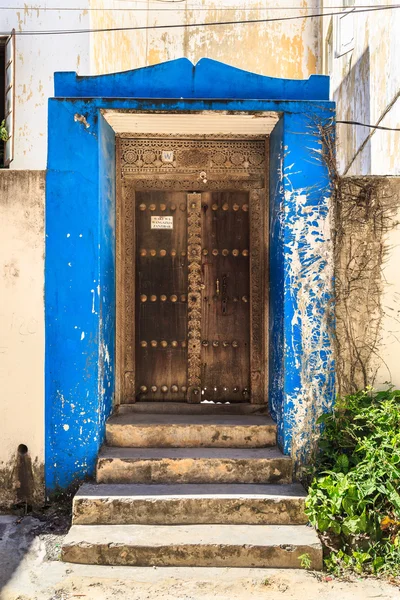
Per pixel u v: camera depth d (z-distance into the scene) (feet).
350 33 27.14
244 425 17.17
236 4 32.71
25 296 16.31
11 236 16.34
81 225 16.24
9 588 12.57
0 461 16.29
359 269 16.76
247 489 15.38
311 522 14.12
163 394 19.35
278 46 32.63
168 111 16.37
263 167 19.11
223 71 16.62
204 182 19.20
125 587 12.66
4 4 24.79
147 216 19.47
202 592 12.51
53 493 16.20
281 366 16.69
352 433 15.31
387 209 16.79
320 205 16.33
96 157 16.22
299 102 16.30
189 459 15.96
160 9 32.65
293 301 16.28
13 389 16.30
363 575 13.30
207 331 19.48
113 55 27.45
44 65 24.70
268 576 13.16
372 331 16.76
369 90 23.88
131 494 14.92
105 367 17.02
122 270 18.95
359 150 25.81
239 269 19.48
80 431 16.17
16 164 24.72
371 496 14.35
